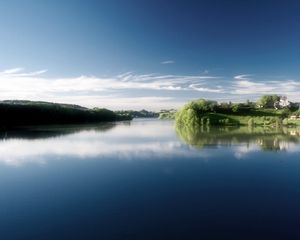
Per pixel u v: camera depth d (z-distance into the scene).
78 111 163.25
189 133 82.44
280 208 21.20
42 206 21.66
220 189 25.81
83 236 16.95
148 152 45.81
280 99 198.12
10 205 21.88
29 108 130.50
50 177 30.09
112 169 33.66
